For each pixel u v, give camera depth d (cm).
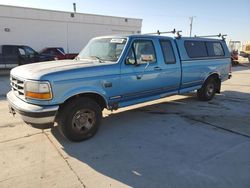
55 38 2358
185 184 327
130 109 685
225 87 1070
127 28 2830
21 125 547
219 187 321
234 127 545
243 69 2011
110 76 480
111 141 464
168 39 619
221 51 816
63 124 436
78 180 336
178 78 644
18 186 321
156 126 548
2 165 374
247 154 415
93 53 557
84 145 446
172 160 392
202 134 503
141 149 432
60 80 411
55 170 361
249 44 3086
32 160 390
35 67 454
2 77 1421
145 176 346
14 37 2144
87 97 465
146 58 510
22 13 2144
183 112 659
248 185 326
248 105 739
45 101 402
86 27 2531
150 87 569
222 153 418
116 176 347
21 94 445
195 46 707
